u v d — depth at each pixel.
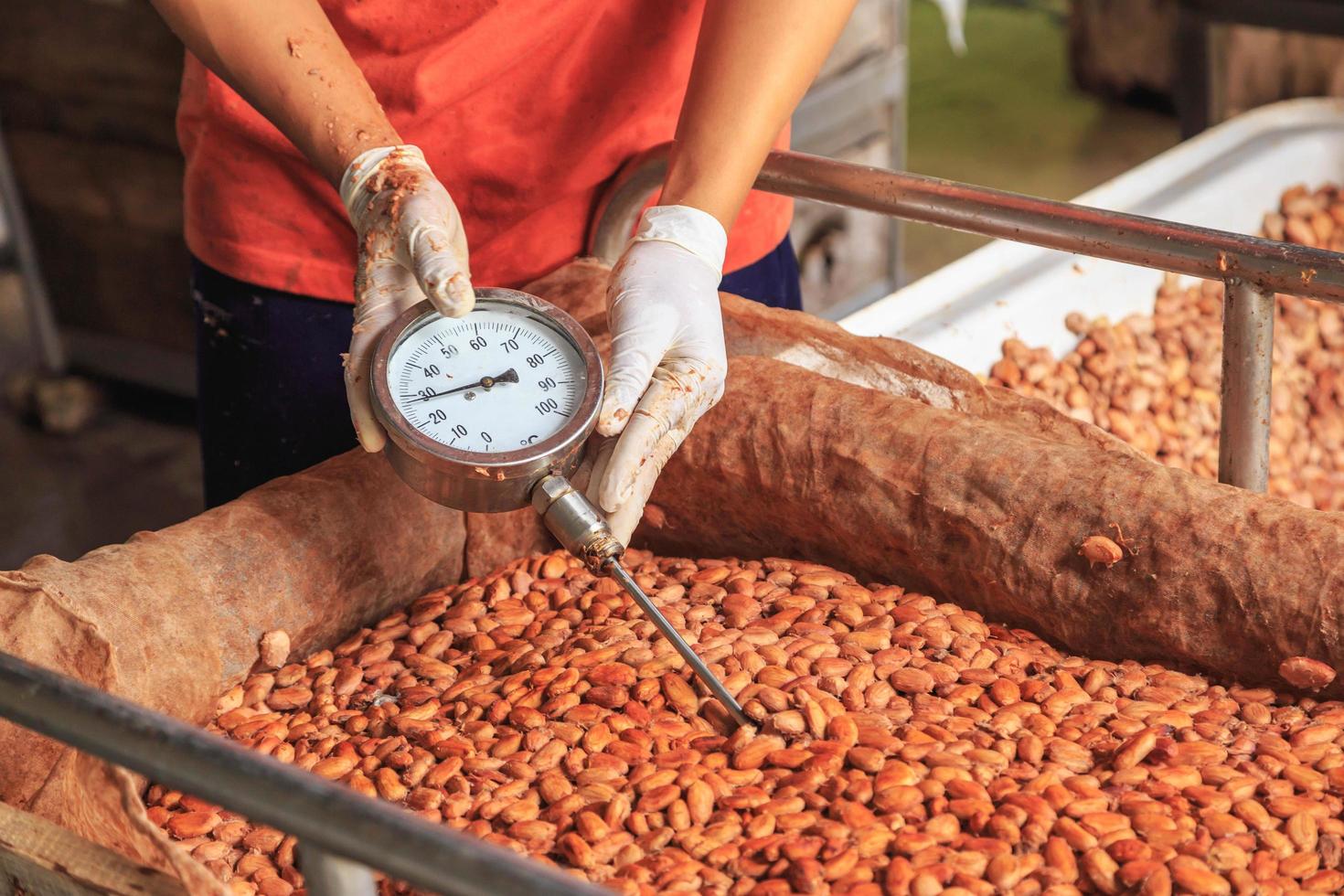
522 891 0.47
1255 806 0.74
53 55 2.57
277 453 1.36
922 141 4.03
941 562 0.94
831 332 1.08
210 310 1.34
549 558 1.03
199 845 0.80
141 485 2.71
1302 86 2.59
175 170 2.60
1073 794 0.76
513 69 1.16
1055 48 4.68
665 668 0.88
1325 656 0.81
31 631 0.81
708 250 0.98
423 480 0.83
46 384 2.88
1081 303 1.58
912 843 0.72
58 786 0.78
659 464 0.90
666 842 0.74
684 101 1.04
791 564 1.00
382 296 0.92
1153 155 3.88
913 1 5.13
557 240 1.27
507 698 0.88
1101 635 0.89
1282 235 1.77
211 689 0.88
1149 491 0.87
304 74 1.02
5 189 2.76
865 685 0.86
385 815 0.51
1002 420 1.02
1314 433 1.70
